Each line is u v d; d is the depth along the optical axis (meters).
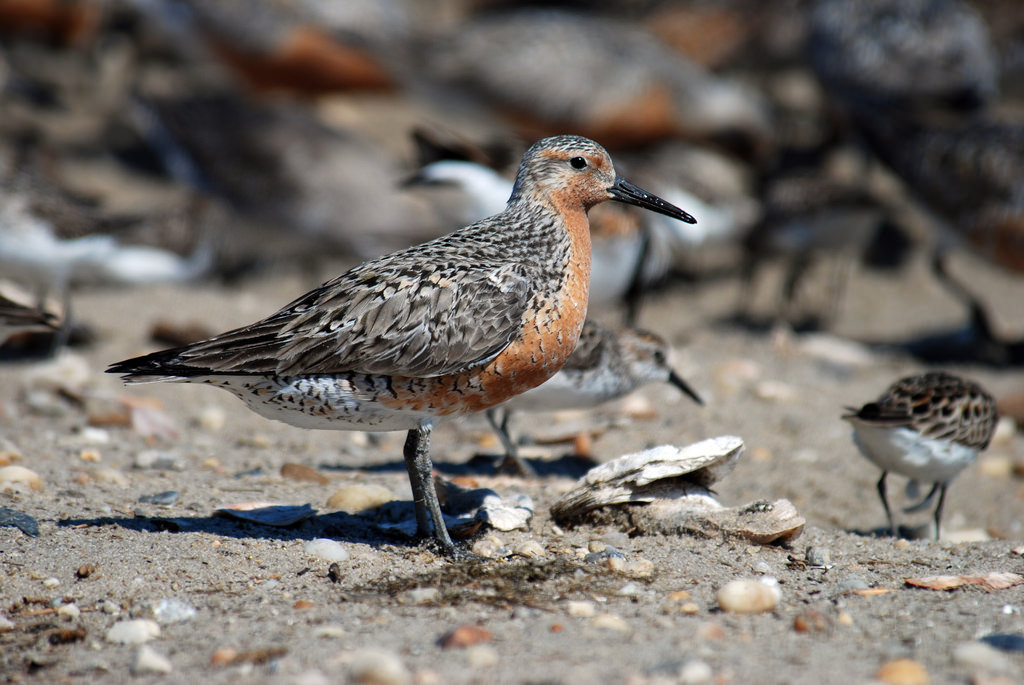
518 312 8.12
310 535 8.57
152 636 6.74
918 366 16.36
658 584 7.66
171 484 9.90
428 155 15.30
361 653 6.26
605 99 20.02
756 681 6.02
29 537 8.18
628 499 8.83
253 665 6.30
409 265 8.06
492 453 11.66
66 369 13.59
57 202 14.68
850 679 6.07
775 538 8.53
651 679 5.98
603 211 15.37
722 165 20.20
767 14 22.83
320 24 21.61
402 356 7.85
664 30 23.05
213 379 7.79
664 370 11.88
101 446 11.16
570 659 6.30
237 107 19.41
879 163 19.30
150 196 20.81
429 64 20.59
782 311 18.45
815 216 17.56
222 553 8.02
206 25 21.53
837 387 15.01
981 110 19.95
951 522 11.11
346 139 19.16
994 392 14.83
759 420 13.30
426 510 8.45
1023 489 11.89
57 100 24.17
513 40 20.20
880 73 19.56
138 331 15.66
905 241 21.09
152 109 19.62
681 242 17.67
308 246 18.97
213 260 17.41
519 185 8.77
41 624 6.95
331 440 12.20
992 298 19.58
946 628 6.90
